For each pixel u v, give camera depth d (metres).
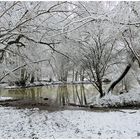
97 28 15.16
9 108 15.95
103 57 20.30
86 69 20.81
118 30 12.83
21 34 11.91
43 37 13.41
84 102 22.97
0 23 12.59
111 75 24.75
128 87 25.36
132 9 12.95
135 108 17.38
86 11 12.12
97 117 12.43
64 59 18.73
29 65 14.49
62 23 13.77
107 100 19.20
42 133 9.05
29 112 14.08
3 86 38.66
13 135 8.67
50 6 12.20
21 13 12.57
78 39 15.10
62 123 10.95
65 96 29.44
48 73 39.50
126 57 20.44
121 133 9.00
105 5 14.31
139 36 16.58
